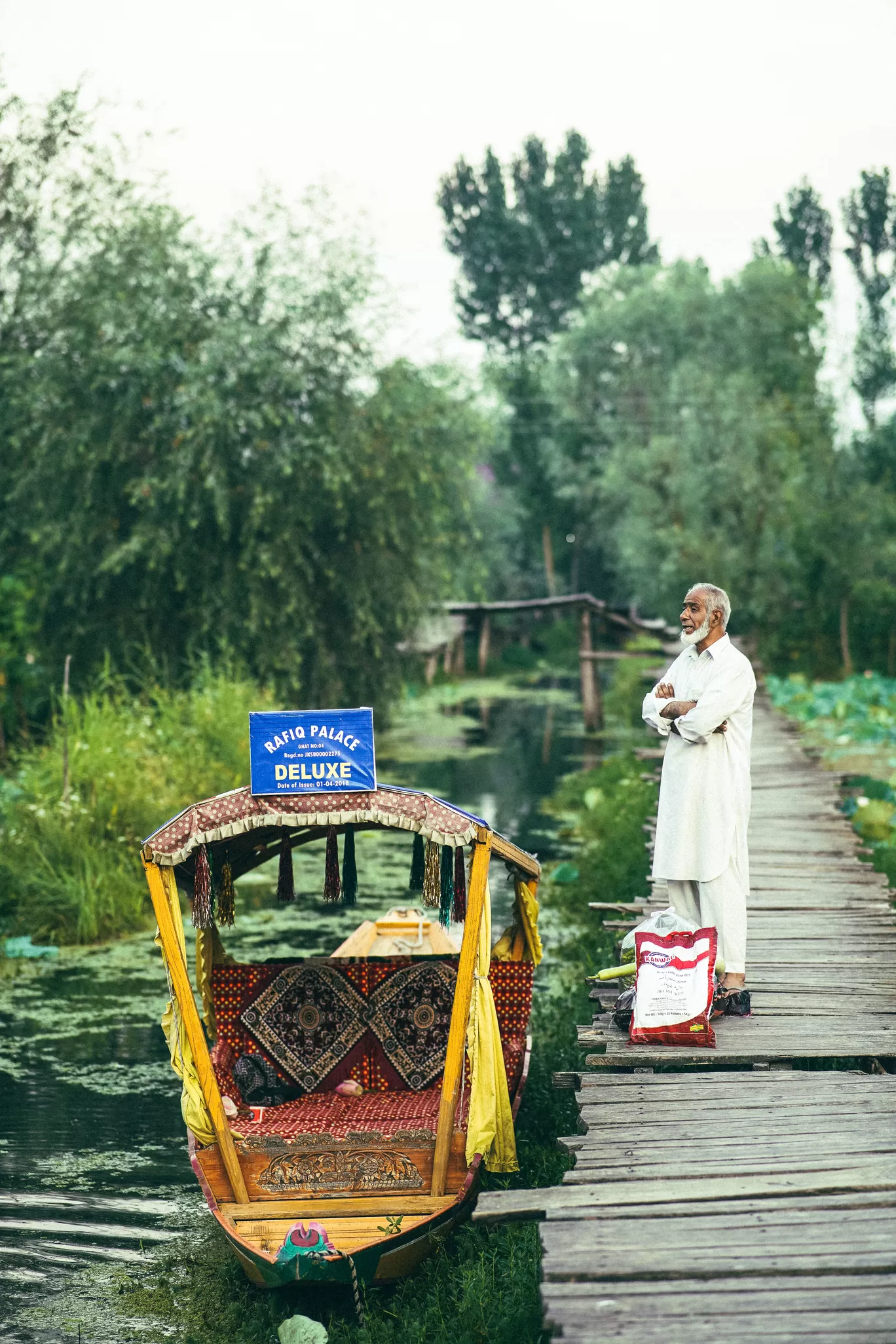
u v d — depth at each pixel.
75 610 22.05
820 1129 5.32
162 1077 8.70
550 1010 9.52
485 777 22.58
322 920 12.74
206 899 5.86
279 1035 7.03
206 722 17.58
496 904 13.45
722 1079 5.96
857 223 56.53
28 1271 6.21
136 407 21.23
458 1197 5.95
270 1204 5.93
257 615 21.25
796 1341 3.74
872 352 45.94
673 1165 4.97
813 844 11.41
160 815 14.06
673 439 40.50
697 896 6.77
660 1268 4.16
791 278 45.69
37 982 10.91
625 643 42.44
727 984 6.67
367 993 7.07
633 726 31.41
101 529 21.47
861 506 36.75
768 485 36.84
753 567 36.62
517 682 48.19
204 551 21.83
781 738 19.72
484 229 69.00
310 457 21.50
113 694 20.98
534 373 56.25
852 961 7.75
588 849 15.78
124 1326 5.73
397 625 23.33
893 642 36.88
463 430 23.81
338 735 5.73
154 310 21.53
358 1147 5.99
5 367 21.98
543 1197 4.73
